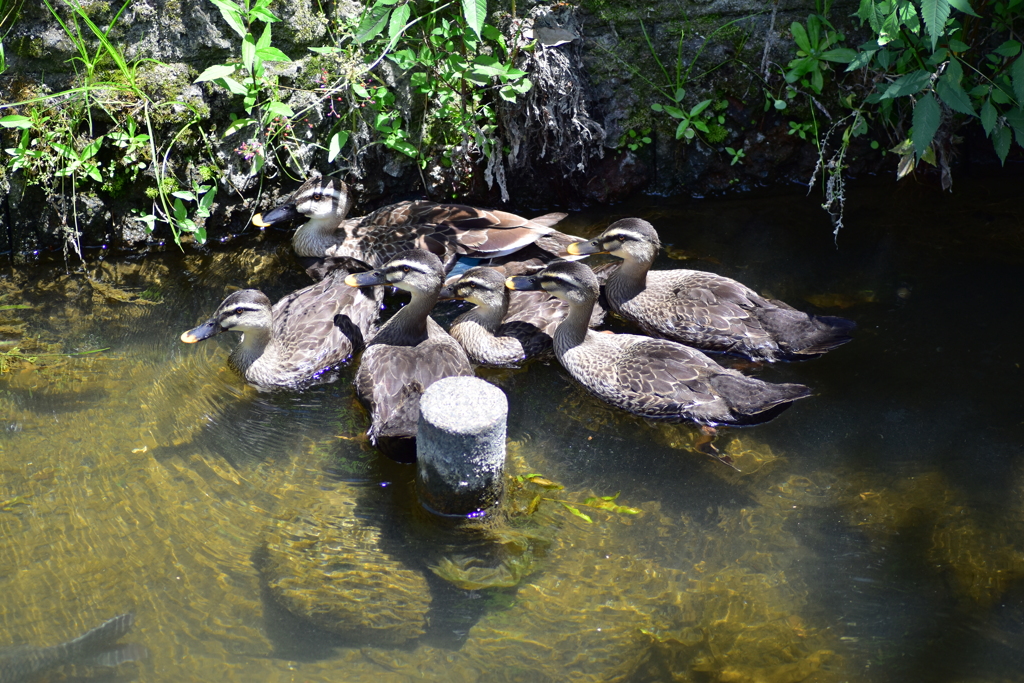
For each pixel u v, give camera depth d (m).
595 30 8.38
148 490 5.46
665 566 5.15
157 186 7.52
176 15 7.35
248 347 6.45
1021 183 8.52
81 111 7.25
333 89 7.64
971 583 5.04
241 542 5.16
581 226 8.30
